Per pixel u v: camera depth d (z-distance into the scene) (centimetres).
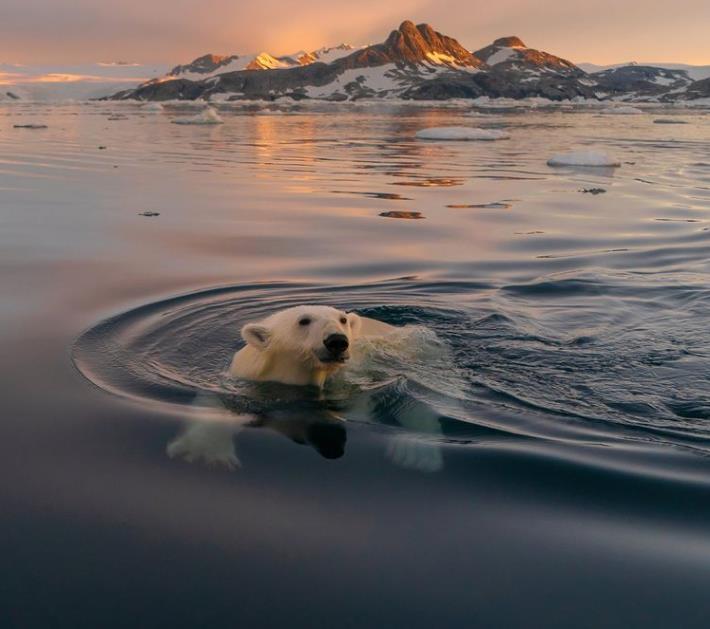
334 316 611
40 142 3338
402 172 2291
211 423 510
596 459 454
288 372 604
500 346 707
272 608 312
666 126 5516
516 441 484
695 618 308
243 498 403
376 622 305
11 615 309
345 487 416
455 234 1279
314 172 2259
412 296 893
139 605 314
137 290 876
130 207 1512
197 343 702
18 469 438
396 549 354
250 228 1307
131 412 528
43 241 1152
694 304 846
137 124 5341
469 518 384
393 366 654
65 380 588
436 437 490
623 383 607
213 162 2542
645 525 378
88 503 397
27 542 359
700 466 445
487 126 5522
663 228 1341
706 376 623
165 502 398
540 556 350
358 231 1295
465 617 308
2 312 772
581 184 1997
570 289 920
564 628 302
